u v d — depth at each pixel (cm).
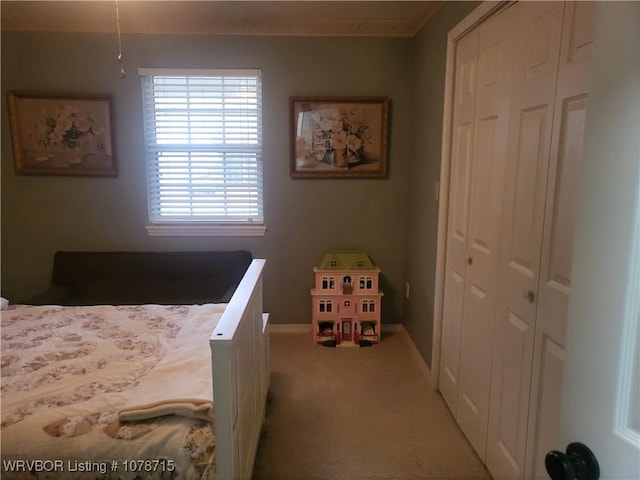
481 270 199
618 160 57
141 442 128
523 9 160
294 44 317
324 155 330
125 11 291
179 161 334
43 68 315
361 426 227
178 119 329
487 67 193
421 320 295
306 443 212
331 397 255
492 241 188
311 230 342
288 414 237
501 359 179
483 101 197
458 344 229
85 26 308
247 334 166
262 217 344
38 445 126
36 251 339
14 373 163
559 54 137
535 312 152
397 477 190
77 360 174
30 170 326
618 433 58
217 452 128
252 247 344
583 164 64
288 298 350
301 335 348
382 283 351
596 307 61
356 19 304
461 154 227
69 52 313
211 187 338
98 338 197
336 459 201
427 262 281
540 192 149
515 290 167
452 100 237
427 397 256
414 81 314
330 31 315
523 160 161
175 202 340
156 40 313
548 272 144
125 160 328
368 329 334
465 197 220
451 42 233
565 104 135
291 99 320
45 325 213
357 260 332
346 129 327
